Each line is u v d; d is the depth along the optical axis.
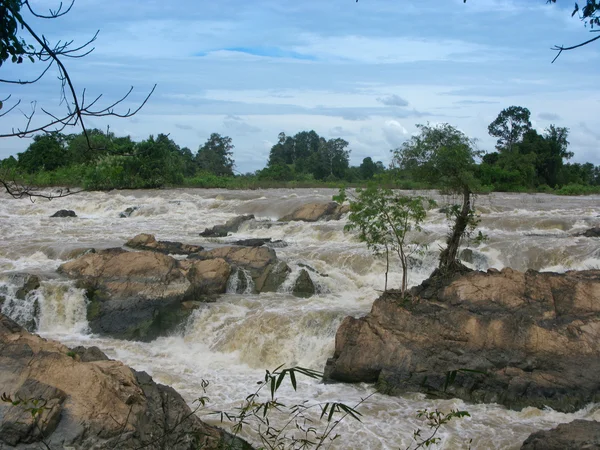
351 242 31.56
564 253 26.52
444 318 16.69
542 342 15.63
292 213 38.84
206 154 92.75
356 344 16.78
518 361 15.46
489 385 15.22
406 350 16.27
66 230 37.62
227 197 50.78
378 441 12.84
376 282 25.45
